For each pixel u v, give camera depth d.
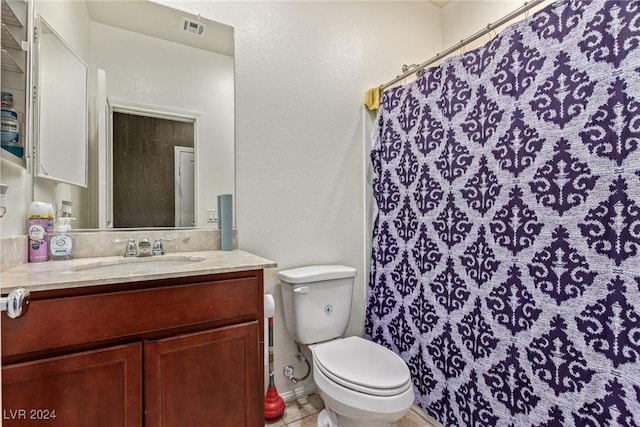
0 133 0.97
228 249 1.52
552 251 1.12
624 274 0.95
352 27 2.00
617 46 0.97
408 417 1.62
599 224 1.01
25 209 1.15
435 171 1.56
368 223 2.00
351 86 1.98
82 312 0.86
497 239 1.29
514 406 1.22
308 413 1.63
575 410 1.05
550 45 1.12
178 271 0.98
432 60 1.62
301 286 1.57
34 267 1.05
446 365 1.49
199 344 1.01
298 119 1.80
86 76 1.34
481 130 1.35
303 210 1.81
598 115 1.01
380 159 1.88
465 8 2.22
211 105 1.59
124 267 1.24
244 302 1.10
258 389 1.12
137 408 0.92
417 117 1.66
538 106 1.16
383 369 1.31
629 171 0.95
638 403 0.92
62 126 1.27
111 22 1.41
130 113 1.43
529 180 1.18
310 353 1.79
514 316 1.23
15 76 1.06
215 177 1.59
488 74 1.33
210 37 1.59
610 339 0.98
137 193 1.44
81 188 1.33
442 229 1.52
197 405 1.01
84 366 0.85
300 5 1.82
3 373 0.77
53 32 1.24
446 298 1.50
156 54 1.49
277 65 1.74
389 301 1.80
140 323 0.93
